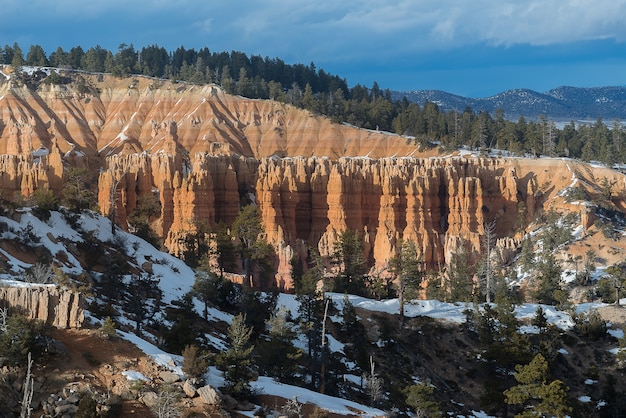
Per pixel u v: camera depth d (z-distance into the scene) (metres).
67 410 55.50
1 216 92.56
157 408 57.94
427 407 84.94
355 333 110.19
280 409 66.69
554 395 83.06
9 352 57.59
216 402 62.00
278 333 88.06
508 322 106.12
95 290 86.81
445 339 111.94
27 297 64.56
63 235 100.62
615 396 97.56
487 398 91.94
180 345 73.88
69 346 62.62
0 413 54.75
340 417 68.88
